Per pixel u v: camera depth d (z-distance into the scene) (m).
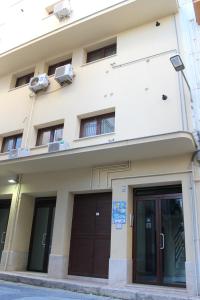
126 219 7.45
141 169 7.67
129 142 6.88
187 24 8.56
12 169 9.38
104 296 6.21
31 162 8.52
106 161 8.09
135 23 9.43
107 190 8.24
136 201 7.85
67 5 10.49
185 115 7.40
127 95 8.58
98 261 7.86
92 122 9.30
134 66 8.83
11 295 5.62
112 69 9.23
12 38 12.25
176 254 6.89
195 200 6.63
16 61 11.77
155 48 8.70
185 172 7.00
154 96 8.08
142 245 7.40
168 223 7.23
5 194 10.18
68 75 9.83
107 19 9.47
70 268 8.20
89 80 9.62
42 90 10.61
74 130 9.22
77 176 8.74
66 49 10.85
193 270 6.18
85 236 8.34
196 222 6.44
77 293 6.48
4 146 11.21
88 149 7.41
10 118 11.16
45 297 5.62
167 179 7.20
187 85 7.38
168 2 8.61
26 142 10.19
